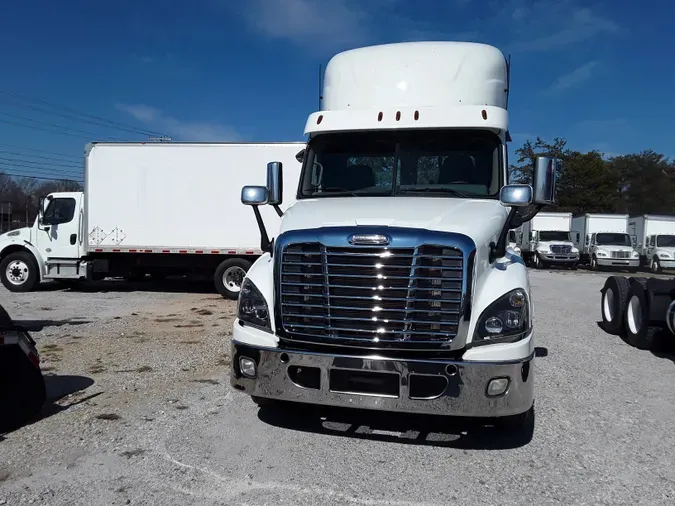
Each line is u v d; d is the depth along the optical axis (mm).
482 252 4004
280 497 3459
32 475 3674
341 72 5789
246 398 5324
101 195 13172
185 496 3441
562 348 8086
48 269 13781
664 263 29094
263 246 5074
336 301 4008
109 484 3570
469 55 5652
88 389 5543
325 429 4582
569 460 4098
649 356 7621
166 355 7020
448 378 3812
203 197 12875
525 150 51219
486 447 4305
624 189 50969
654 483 3748
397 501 3449
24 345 4512
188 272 13594
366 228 3996
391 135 5430
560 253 30516
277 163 5480
